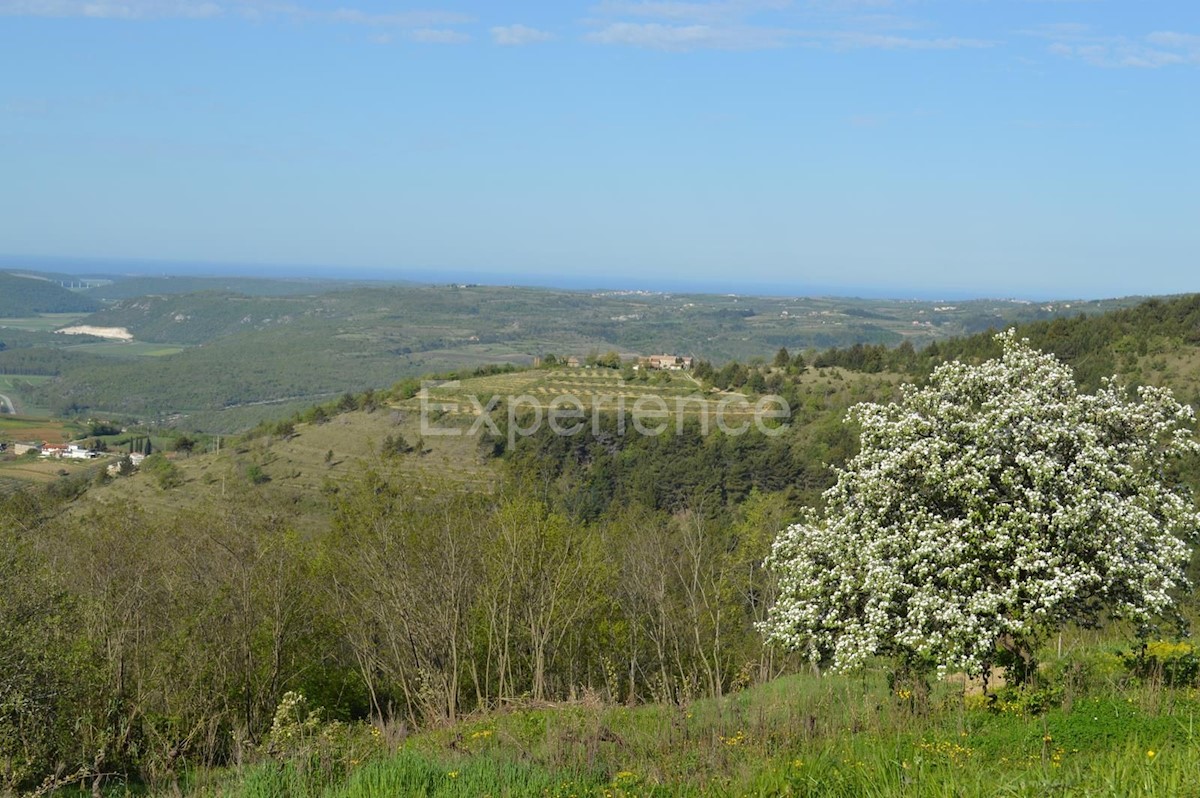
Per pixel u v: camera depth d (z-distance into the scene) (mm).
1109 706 11242
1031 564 12859
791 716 13484
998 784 8852
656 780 11008
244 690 27062
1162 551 13273
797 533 15531
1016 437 13867
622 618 33531
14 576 20094
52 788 17906
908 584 13648
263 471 69062
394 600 27844
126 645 25578
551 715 18531
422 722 25125
